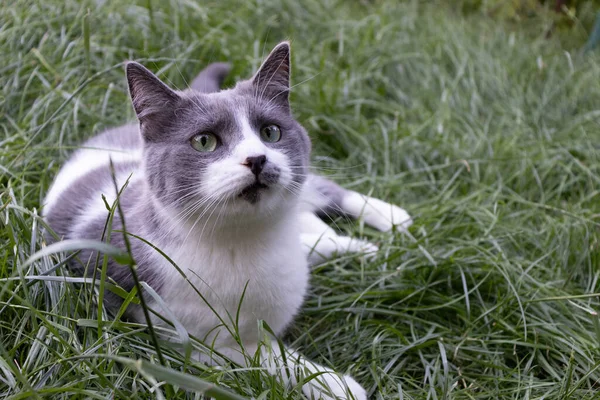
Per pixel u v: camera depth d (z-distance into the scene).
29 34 0.94
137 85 0.66
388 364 0.70
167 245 0.66
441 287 0.78
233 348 0.67
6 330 0.65
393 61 1.11
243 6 1.12
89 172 0.77
